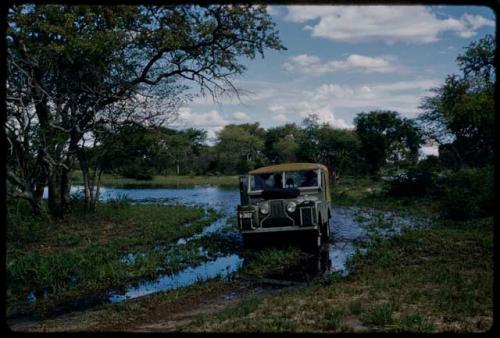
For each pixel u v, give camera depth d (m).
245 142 78.62
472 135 33.09
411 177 28.50
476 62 29.66
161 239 14.75
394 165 52.12
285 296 7.54
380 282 7.92
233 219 19.91
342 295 7.36
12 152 16.78
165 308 7.46
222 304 7.61
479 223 15.30
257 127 94.69
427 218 18.84
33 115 17.05
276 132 72.38
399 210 22.45
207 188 50.88
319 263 10.61
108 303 7.97
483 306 6.17
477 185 17.34
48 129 17.84
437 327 5.45
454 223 16.09
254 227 12.17
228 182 60.19
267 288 8.63
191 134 76.38
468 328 5.29
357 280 8.45
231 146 77.56
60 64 17.94
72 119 18.58
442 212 18.62
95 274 9.72
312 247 12.58
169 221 18.91
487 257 9.88
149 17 18.39
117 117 20.75
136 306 7.49
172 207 25.75
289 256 11.19
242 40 20.20
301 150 51.59
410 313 6.07
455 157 34.94
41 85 17.44
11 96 16.05
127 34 17.97
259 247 12.84
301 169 12.83
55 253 12.15
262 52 20.45
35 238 14.32
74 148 19.11
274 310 6.64
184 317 6.80
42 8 15.68
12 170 17.08
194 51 20.41
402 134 51.22
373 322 5.74
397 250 11.38
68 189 20.28
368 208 24.50
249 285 8.92
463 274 8.30
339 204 27.45
